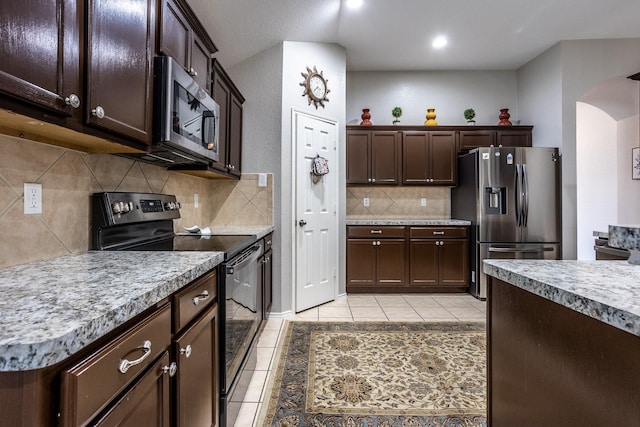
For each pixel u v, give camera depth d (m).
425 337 2.55
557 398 0.84
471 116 4.09
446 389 1.84
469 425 1.55
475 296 3.63
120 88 1.18
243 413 1.64
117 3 1.16
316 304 3.32
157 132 1.41
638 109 4.29
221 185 3.09
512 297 1.04
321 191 3.37
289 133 3.08
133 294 0.77
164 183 2.21
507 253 3.54
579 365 0.76
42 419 0.52
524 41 3.56
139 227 1.79
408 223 3.78
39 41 0.84
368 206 4.32
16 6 0.77
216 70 2.25
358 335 2.58
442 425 1.54
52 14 0.88
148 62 1.35
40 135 1.15
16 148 1.11
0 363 0.49
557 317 0.84
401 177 4.01
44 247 1.23
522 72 4.23
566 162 3.52
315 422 1.56
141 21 1.31
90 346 0.62
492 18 3.11
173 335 0.98
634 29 3.34
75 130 1.02
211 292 1.33
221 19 2.55
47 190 1.25
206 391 1.24
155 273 0.99
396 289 3.83
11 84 0.76
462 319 2.96
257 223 3.06
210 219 3.09
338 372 2.02
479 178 3.56
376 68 4.28
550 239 3.52
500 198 3.56
